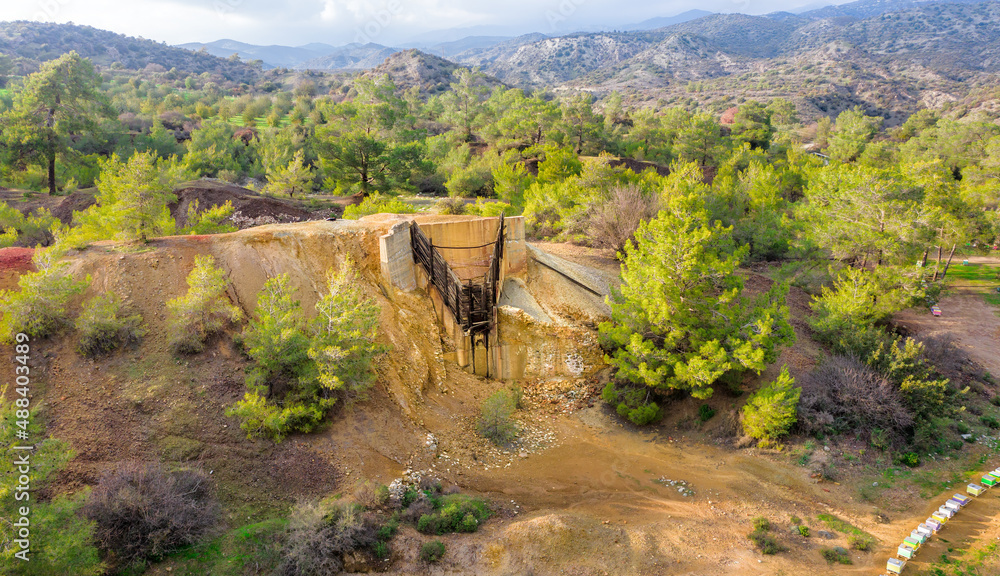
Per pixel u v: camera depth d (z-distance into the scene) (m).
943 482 18.69
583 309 28.44
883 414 21.19
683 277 22.92
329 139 52.66
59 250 19.33
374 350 18.91
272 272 22.62
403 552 14.08
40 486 13.22
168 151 78.62
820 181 39.94
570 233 38.72
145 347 18.05
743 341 22.36
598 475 19.72
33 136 50.62
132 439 15.35
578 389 25.98
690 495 18.42
